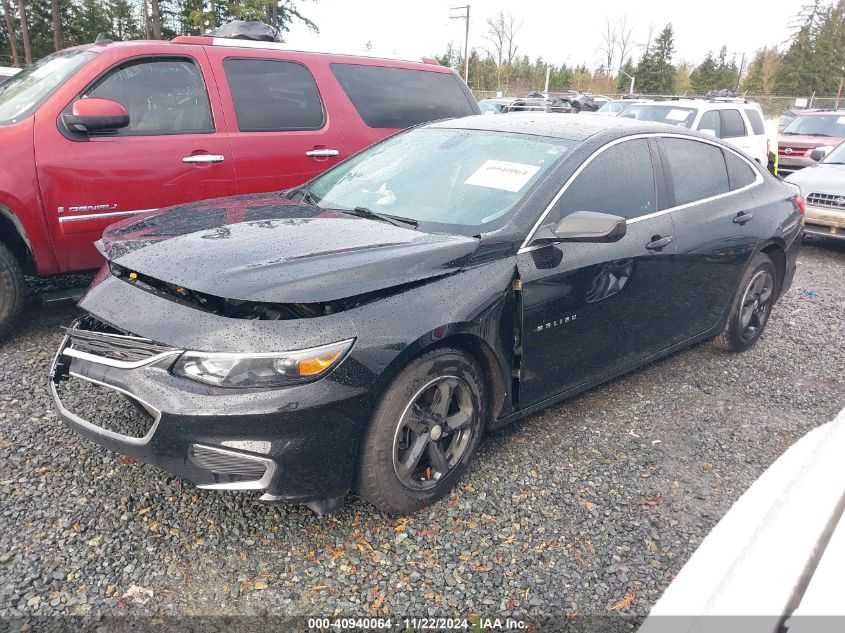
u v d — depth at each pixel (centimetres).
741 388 440
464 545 272
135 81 461
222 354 238
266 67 521
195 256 269
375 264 267
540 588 252
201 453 241
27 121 415
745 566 127
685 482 327
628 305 368
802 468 151
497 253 302
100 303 271
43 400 362
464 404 298
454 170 359
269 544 266
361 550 266
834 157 946
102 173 436
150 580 244
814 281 739
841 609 108
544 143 361
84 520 272
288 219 324
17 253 440
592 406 400
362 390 250
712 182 438
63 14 4119
